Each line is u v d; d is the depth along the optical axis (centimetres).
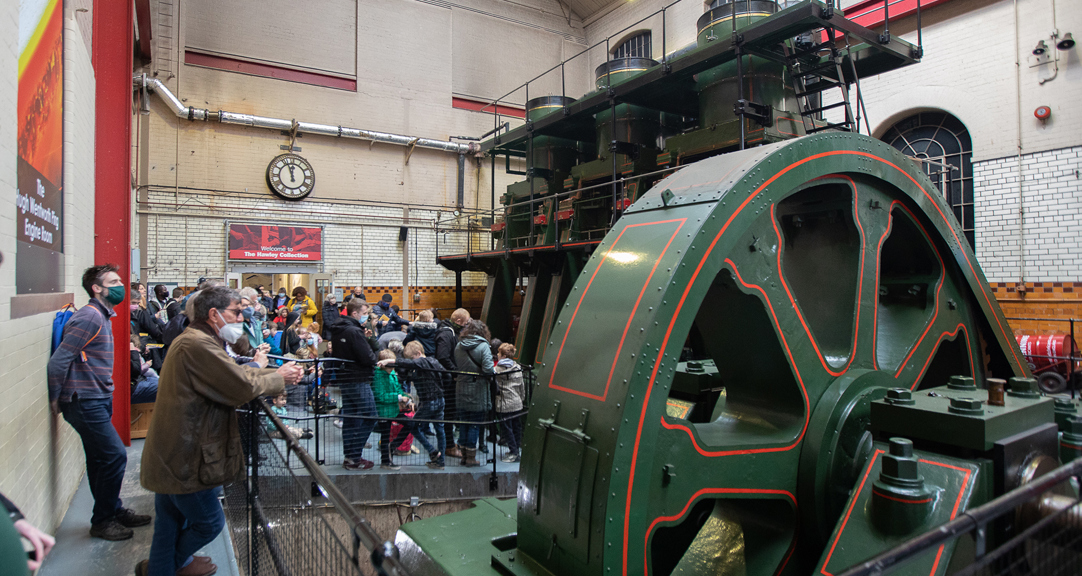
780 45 754
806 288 343
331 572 169
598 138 1074
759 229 270
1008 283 920
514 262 1240
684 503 232
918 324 366
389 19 1516
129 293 571
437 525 280
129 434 567
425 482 546
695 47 871
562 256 1087
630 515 211
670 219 254
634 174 992
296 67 1405
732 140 784
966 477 234
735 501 306
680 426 230
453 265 1420
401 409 605
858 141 319
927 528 224
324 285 1408
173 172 1261
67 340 337
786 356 274
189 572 319
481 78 1653
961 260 384
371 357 557
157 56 1258
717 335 292
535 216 1266
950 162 1012
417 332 700
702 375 356
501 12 1688
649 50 1641
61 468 396
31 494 320
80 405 341
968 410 246
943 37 993
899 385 340
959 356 402
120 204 571
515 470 576
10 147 280
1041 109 880
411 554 265
